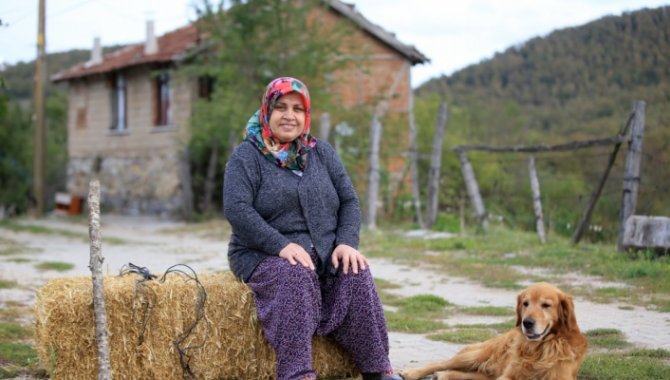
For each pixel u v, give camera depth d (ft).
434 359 20.22
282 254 16.81
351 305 17.11
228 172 17.63
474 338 22.58
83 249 55.06
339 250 17.33
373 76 84.99
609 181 64.49
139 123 93.81
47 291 16.34
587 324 24.89
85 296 16.03
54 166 123.03
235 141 74.79
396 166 83.25
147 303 16.47
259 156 17.65
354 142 74.02
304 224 17.61
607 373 17.72
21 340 22.45
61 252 52.49
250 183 17.43
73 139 107.24
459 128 105.70
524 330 15.74
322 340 17.87
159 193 90.27
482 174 87.51
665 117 63.00
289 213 17.53
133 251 52.54
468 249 47.37
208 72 77.71
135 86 94.43
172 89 88.53
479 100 112.78
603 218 62.23
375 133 60.03
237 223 17.11
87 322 16.06
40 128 91.91
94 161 102.53
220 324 17.10
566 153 81.87
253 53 75.20
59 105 154.61
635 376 17.47
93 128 102.73
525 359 16.03
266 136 17.72
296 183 17.60
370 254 46.83
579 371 17.97
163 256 49.08
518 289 33.45
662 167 58.95
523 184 78.23
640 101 42.65
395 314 27.04
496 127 106.83
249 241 17.16
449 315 27.45
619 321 25.39
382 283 35.27
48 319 15.78
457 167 93.40
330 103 76.59
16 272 40.09
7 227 75.72
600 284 33.55
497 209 68.49
